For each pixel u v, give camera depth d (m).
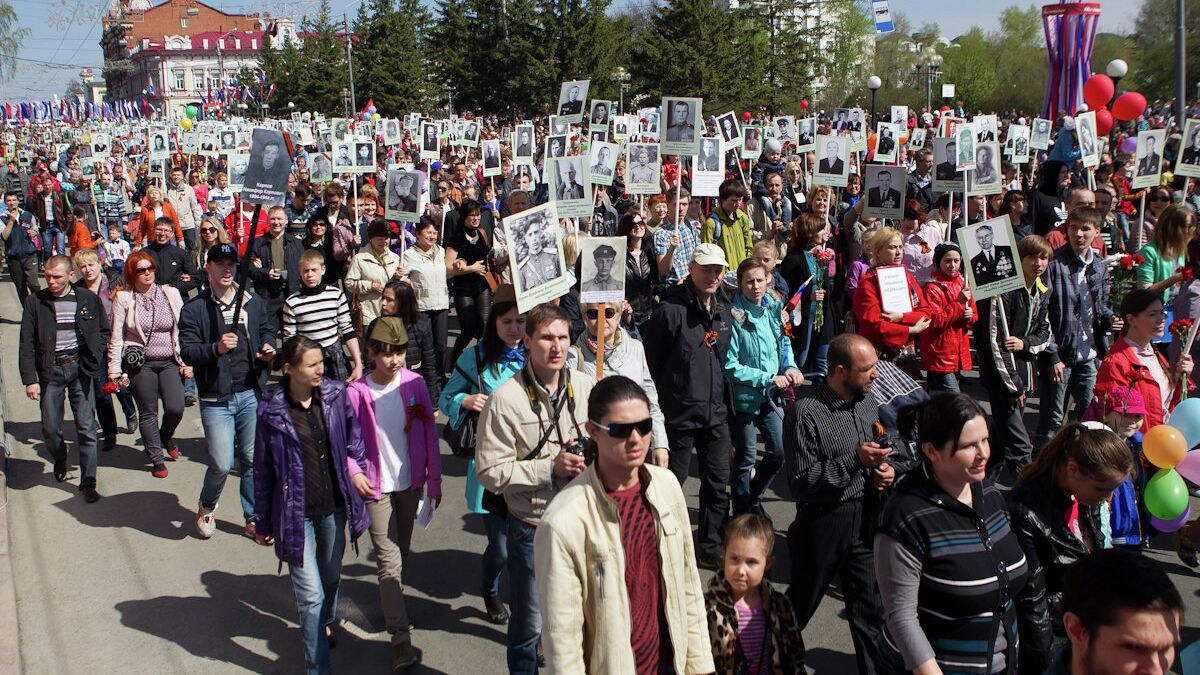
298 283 9.66
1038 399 9.34
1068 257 7.14
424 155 14.27
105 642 5.21
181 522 6.88
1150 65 44.72
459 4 50.53
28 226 14.42
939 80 55.72
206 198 17.42
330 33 57.75
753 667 4.10
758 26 52.31
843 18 58.66
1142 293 5.73
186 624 5.41
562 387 4.17
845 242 9.79
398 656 4.84
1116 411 5.66
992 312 6.45
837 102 58.50
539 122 47.47
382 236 8.64
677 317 5.61
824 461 4.43
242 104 66.31
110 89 121.56
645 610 3.13
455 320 13.35
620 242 5.00
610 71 47.91
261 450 4.62
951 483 3.29
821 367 8.80
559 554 3.02
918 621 3.27
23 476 7.85
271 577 6.04
